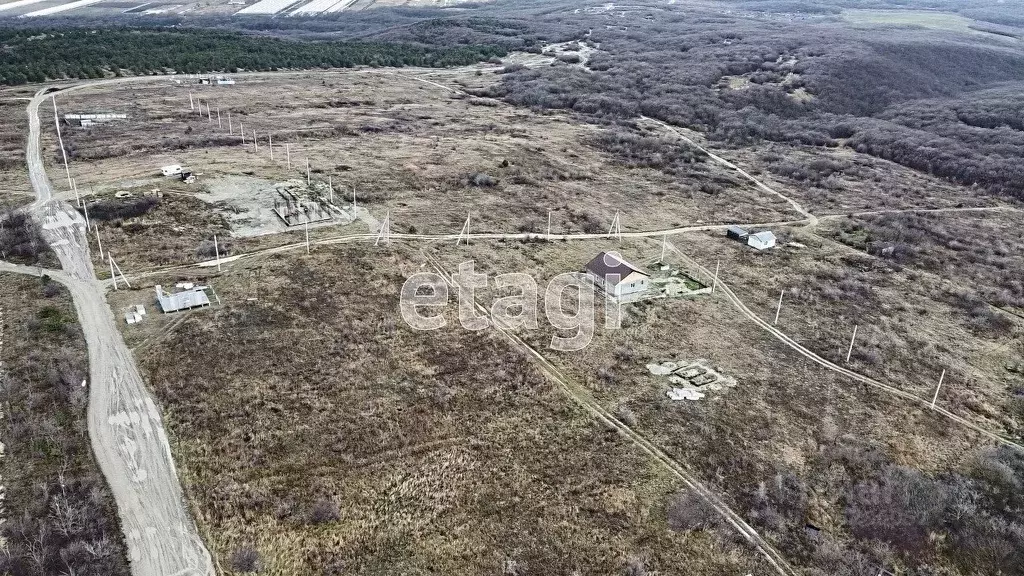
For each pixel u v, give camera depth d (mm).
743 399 43062
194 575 28141
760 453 38250
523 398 41250
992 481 37719
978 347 52125
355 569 29641
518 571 30062
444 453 36406
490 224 67938
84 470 32625
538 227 68375
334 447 35969
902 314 56406
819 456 38438
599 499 34219
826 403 43438
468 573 29875
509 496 34031
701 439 39000
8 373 38562
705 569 30859
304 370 41750
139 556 28719
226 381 39906
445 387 41531
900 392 45281
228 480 33125
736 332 51375
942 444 40469
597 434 38656
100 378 39031
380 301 50688
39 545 28453
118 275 50781
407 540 31203
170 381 39312
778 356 48531
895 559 32250
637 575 30000
